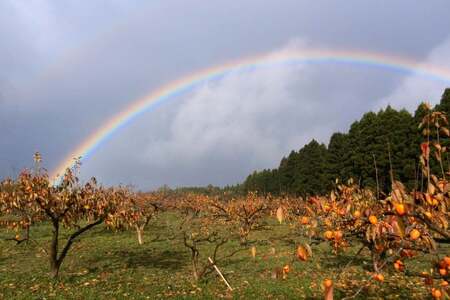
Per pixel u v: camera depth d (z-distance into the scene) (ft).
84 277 47.98
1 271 51.24
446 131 14.93
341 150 195.72
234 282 46.09
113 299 38.09
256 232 100.27
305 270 52.19
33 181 45.06
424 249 13.10
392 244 13.70
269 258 62.44
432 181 14.08
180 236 89.35
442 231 11.80
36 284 43.78
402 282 42.16
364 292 38.37
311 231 15.66
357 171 168.14
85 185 49.37
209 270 53.67
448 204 13.16
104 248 73.05
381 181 147.74
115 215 49.96
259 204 116.06
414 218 12.25
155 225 117.70
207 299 38.37
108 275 49.57
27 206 46.98
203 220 118.93
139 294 40.14
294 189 257.55
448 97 133.69
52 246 47.83
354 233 15.55
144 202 117.29
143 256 65.72
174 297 38.93
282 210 15.39
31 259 60.59
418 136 140.77
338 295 37.29
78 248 72.08
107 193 53.01
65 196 46.09
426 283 13.20
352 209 15.92
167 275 50.47
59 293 40.27
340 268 53.06
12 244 73.26
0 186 48.24
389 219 12.59
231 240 85.92
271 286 43.45
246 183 402.72
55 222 47.65
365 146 165.48
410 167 136.77
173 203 157.69
